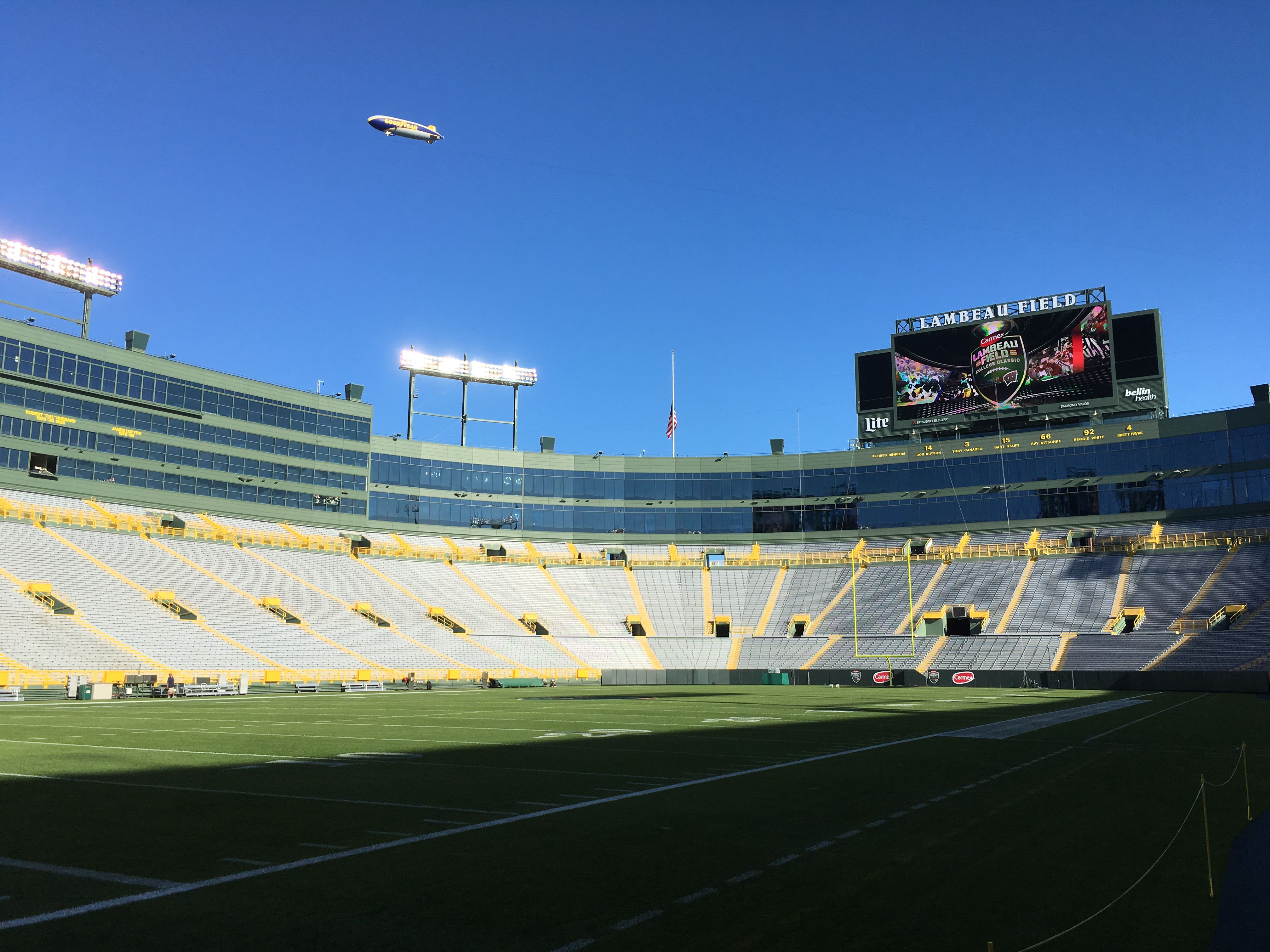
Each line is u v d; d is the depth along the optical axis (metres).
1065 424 92.31
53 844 12.30
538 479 101.31
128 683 56.66
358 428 93.25
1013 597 81.75
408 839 12.62
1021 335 87.12
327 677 68.06
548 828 13.41
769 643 86.25
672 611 92.88
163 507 78.69
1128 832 13.20
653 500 102.38
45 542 68.00
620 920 8.94
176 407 80.50
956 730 30.62
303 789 17.14
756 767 20.72
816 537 99.06
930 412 90.25
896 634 82.00
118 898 9.70
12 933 8.55
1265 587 72.00
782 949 8.16
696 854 11.73
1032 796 16.39
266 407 87.00
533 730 30.92
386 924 8.81
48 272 74.25
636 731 30.62
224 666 64.06
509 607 88.62
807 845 12.30
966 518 93.62
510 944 8.28
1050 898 9.74
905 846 12.25
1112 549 83.44
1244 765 20.72
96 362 75.88
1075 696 55.88
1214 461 84.56
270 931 8.62
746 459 102.69
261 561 80.12
